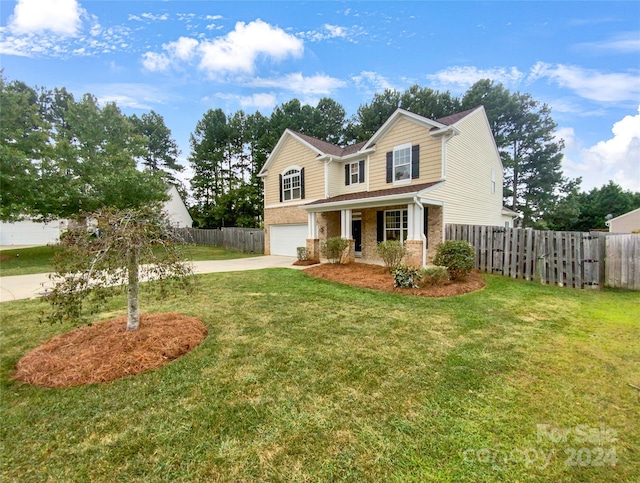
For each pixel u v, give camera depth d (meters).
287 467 2.15
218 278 9.66
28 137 15.74
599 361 3.80
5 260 15.04
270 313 5.84
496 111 25.91
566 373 3.50
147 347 3.90
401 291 7.68
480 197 14.55
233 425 2.58
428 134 11.68
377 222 13.65
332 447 2.34
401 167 12.61
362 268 11.24
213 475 2.09
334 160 15.24
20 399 2.96
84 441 2.41
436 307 6.28
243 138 35.12
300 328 5.00
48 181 15.34
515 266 9.47
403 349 4.16
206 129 35.03
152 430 2.52
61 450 2.31
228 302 6.66
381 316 5.67
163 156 37.44
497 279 9.26
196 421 2.63
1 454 2.28
